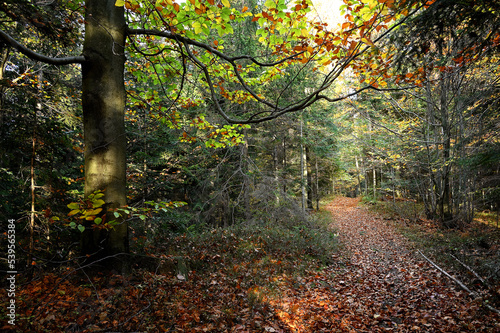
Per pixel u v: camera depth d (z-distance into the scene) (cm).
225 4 300
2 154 567
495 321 421
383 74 431
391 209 1986
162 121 629
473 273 617
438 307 516
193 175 1112
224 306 427
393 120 1619
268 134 1392
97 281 366
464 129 1113
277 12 341
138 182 1014
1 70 640
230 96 609
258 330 378
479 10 380
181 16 356
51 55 779
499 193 1082
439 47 455
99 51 396
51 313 296
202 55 507
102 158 391
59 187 655
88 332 274
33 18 380
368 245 1159
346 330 435
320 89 324
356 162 2791
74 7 455
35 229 586
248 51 1053
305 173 2025
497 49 438
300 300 536
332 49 370
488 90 767
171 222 1062
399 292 624
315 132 1694
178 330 322
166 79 548
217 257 673
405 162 1584
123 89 427
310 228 1248
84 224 386
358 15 328
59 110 712
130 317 297
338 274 762
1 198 616
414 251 991
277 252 820
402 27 442
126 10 469
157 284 412
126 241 412
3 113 591
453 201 1493
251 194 1209
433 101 1343
